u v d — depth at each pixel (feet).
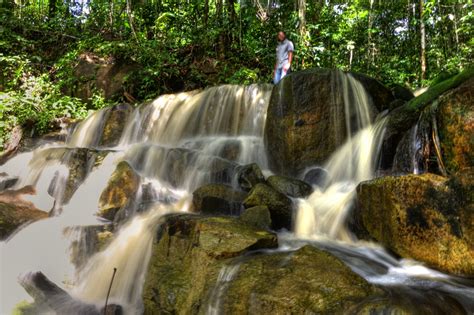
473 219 11.99
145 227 17.28
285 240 15.42
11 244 18.92
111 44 44.42
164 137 31.24
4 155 33.83
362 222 15.47
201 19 50.85
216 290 12.06
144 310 14.52
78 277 17.63
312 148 21.63
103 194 20.36
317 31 49.47
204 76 42.37
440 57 47.52
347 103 22.16
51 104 37.96
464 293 11.16
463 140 13.96
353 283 10.89
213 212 18.49
